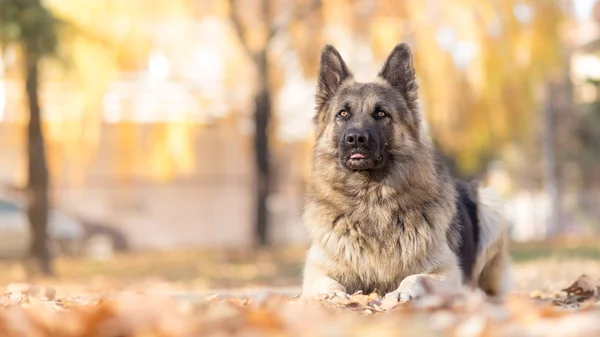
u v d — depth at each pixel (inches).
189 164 1057.5
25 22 726.5
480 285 356.8
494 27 936.9
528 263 716.0
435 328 162.6
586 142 1466.5
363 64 979.9
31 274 802.8
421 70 938.1
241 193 1354.6
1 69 833.5
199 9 976.9
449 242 295.3
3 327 178.7
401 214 282.2
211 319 174.2
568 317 172.4
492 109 952.9
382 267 281.4
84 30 852.0
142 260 1003.3
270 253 993.5
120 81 1071.6
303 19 976.9
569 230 1492.4
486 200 351.3
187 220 1341.0
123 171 1064.8
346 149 281.7
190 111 1040.8
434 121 944.9
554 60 970.7
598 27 1194.0
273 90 1023.0
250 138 1103.0
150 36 940.6
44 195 818.2
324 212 290.7
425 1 944.3
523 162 1681.8
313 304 234.2
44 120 938.1
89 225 1275.8
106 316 174.6
